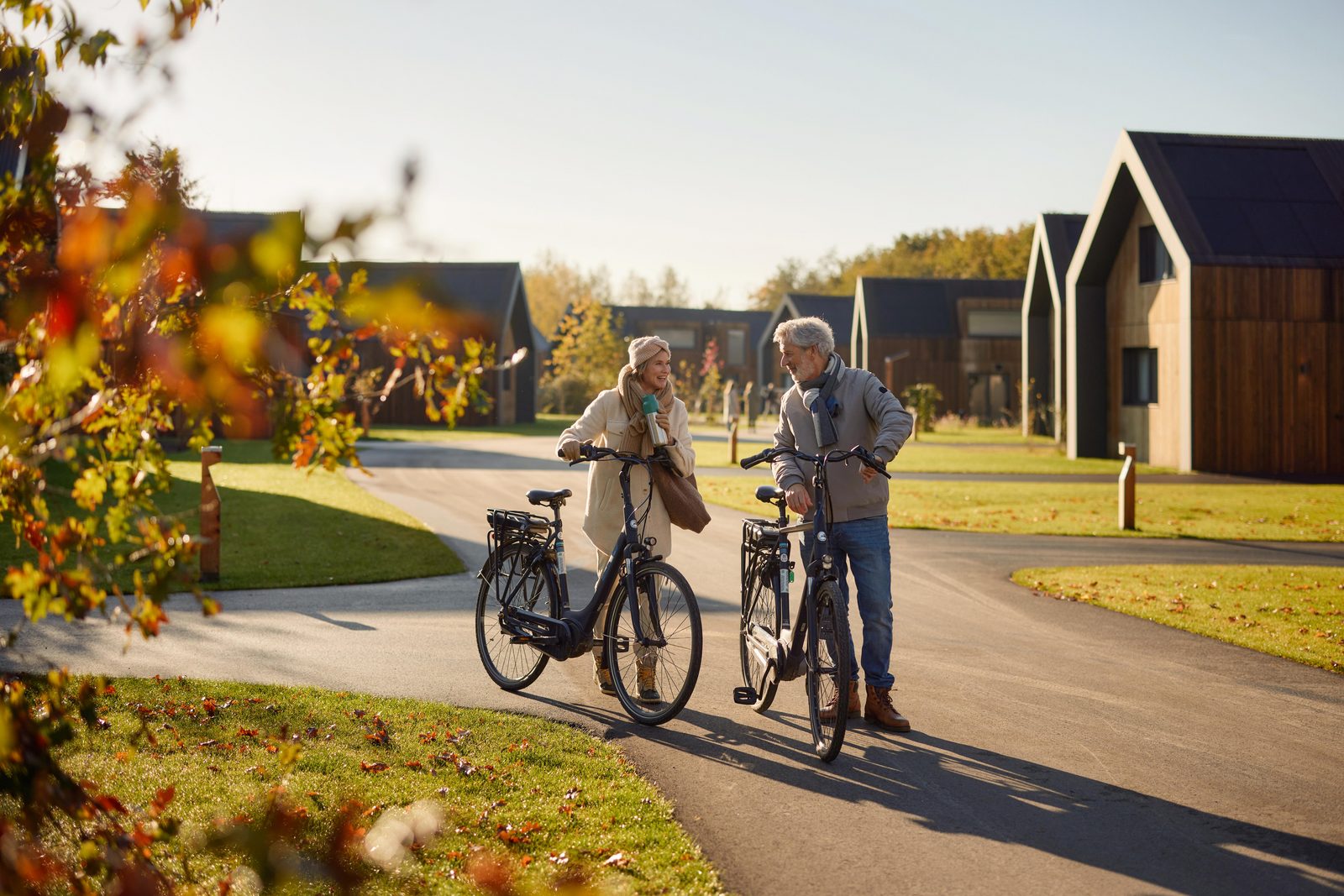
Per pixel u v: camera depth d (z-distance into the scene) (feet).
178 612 26.45
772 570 19.10
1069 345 96.94
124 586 27.27
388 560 35.17
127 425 7.36
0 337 6.70
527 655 20.84
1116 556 39.17
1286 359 81.46
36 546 7.89
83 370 6.27
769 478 70.74
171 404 7.00
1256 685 21.36
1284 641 25.04
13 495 7.71
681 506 19.66
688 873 12.26
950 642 25.23
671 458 19.65
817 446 18.74
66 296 6.10
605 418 20.13
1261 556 39.50
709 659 23.45
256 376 6.70
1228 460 81.10
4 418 6.29
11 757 6.40
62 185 7.09
